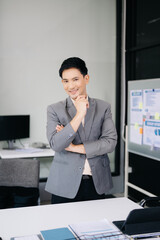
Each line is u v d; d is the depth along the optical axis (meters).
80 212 1.48
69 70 1.54
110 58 4.39
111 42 4.37
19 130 3.80
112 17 4.35
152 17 3.75
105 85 4.39
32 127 4.04
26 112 4.00
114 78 4.43
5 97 3.89
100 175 1.65
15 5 3.86
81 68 1.55
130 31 4.24
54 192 1.64
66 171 1.62
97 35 4.29
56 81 4.11
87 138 1.70
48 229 1.28
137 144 3.51
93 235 1.19
